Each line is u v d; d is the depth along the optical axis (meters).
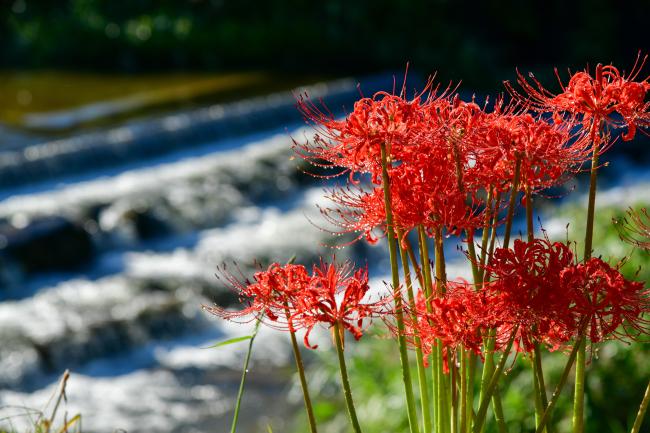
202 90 16.62
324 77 17.86
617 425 4.59
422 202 2.13
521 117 2.09
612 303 1.97
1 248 9.13
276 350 7.93
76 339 7.82
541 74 19.30
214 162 12.54
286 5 21.06
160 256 10.16
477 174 2.14
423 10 20.03
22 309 8.48
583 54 20.05
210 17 21.36
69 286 9.12
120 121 14.39
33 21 20.56
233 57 19.27
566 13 20.53
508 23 20.33
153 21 20.52
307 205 11.77
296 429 6.25
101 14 21.36
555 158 2.07
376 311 2.06
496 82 18.67
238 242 10.48
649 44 20.23
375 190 2.21
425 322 2.14
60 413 6.87
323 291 2.04
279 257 10.01
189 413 7.02
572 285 1.96
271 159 12.69
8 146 12.95
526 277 1.96
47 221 9.82
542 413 2.18
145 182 11.72
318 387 6.23
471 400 2.15
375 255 10.03
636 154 13.61
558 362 4.93
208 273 9.59
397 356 5.69
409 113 2.06
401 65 19.06
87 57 19.23
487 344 2.13
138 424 6.82
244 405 7.08
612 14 20.22
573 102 2.11
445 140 2.07
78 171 12.30
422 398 2.23
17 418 6.57
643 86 2.07
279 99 15.45
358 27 20.31
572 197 11.84
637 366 4.87
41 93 16.39
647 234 2.28
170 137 13.44
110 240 10.31
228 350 8.00
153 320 8.31
